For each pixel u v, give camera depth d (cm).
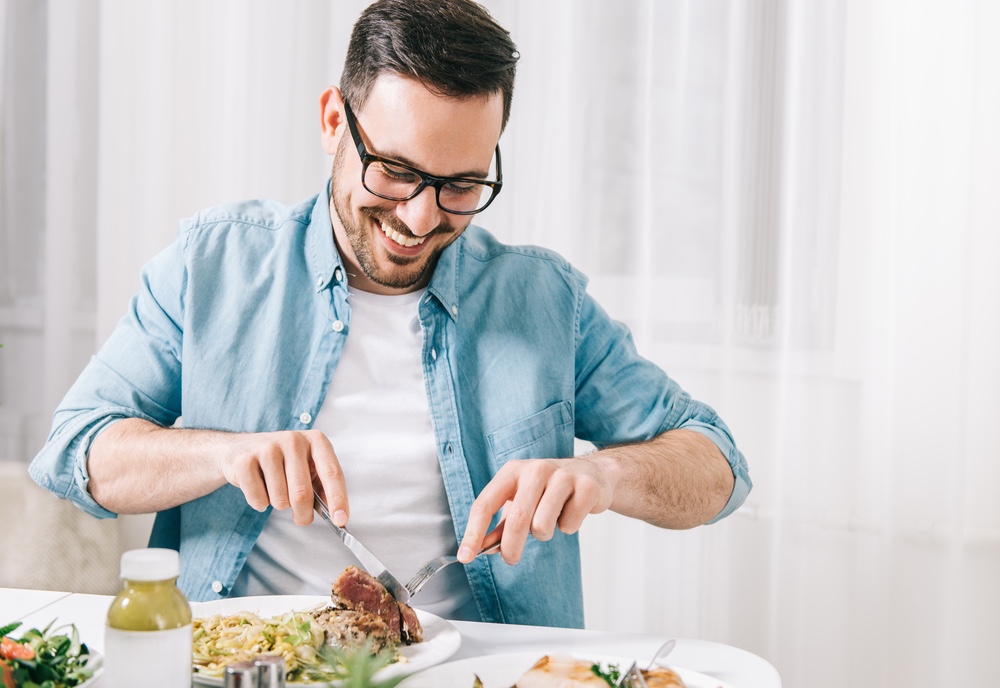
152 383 124
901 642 184
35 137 201
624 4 185
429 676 78
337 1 190
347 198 115
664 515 113
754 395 186
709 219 185
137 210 198
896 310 181
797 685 188
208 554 115
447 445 120
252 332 123
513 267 132
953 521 180
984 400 181
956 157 177
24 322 204
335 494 93
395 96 105
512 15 187
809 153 181
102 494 111
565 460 102
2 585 154
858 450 184
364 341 123
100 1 196
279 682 62
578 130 187
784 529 186
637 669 78
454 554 119
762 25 182
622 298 189
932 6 177
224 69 194
